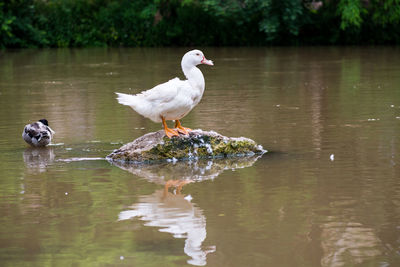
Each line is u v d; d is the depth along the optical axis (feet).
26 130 32.68
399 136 33.35
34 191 24.21
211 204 22.12
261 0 106.73
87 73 72.08
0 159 30.09
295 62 81.76
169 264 16.94
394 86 55.11
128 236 19.04
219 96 51.13
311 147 31.32
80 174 27.02
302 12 111.24
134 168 28.17
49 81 64.69
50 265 16.93
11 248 18.21
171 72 70.74
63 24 122.21
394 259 16.98
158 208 21.80
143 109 29.25
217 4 111.55
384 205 21.50
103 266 16.81
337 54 93.30
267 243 18.28
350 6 107.14
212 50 106.52
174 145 29.86
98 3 125.49
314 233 18.97
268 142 32.81
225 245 18.21
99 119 41.06
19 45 118.42
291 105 45.42
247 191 23.66
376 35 115.03
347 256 17.24
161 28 119.44
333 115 40.65
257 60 85.61
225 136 32.50
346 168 26.78
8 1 117.08
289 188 23.90
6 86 60.95
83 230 19.63
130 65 80.79
